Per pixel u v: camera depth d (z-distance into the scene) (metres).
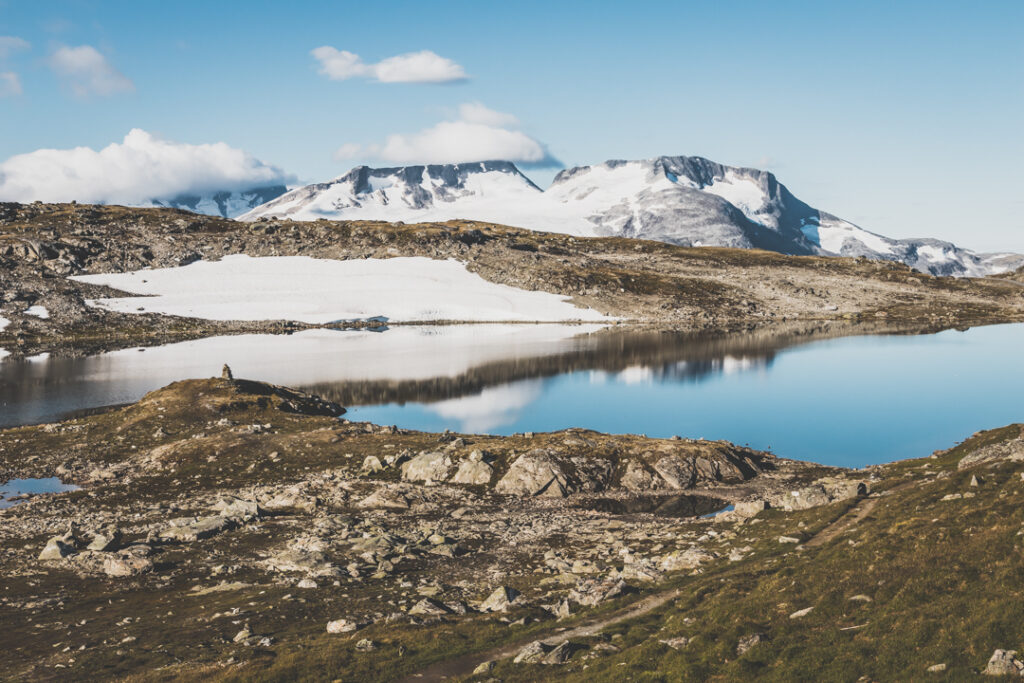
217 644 36.53
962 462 48.19
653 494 68.12
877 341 198.62
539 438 82.56
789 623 29.09
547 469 71.19
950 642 23.75
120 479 75.06
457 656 32.56
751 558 40.66
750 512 54.22
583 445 78.31
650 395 125.75
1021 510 30.91
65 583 47.28
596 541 53.94
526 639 33.88
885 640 25.33
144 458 81.94
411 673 30.94
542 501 67.00
